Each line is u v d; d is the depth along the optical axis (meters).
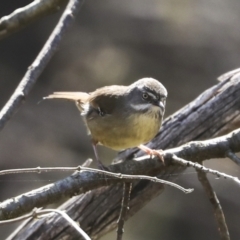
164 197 14.09
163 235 13.64
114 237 13.23
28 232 5.99
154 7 18.30
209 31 17.89
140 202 6.39
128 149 6.84
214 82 16.95
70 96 7.22
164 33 17.75
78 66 17.22
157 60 17.34
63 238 5.97
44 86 16.75
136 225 13.66
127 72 17.16
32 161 14.98
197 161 5.23
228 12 18.42
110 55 17.44
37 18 4.61
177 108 16.31
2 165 14.66
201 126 6.63
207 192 5.53
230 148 5.11
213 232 13.82
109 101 6.56
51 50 4.76
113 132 6.48
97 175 4.74
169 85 16.86
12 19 4.49
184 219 13.84
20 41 17.58
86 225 6.20
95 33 17.84
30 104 16.28
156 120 6.41
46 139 15.59
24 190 13.84
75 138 15.71
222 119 6.61
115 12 18.23
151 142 6.71
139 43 17.66
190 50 17.47
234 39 17.91
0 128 4.35
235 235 13.59
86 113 6.87
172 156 5.06
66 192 4.60
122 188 6.17
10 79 16.95
